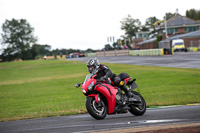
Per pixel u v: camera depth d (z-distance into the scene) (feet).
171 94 183.42
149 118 93.09
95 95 95.55
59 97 224.53
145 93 199.52
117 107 99.45
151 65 409.28
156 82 250.78
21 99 233.96
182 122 80.79
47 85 319.06
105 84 99.09
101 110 97.09
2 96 262.26
